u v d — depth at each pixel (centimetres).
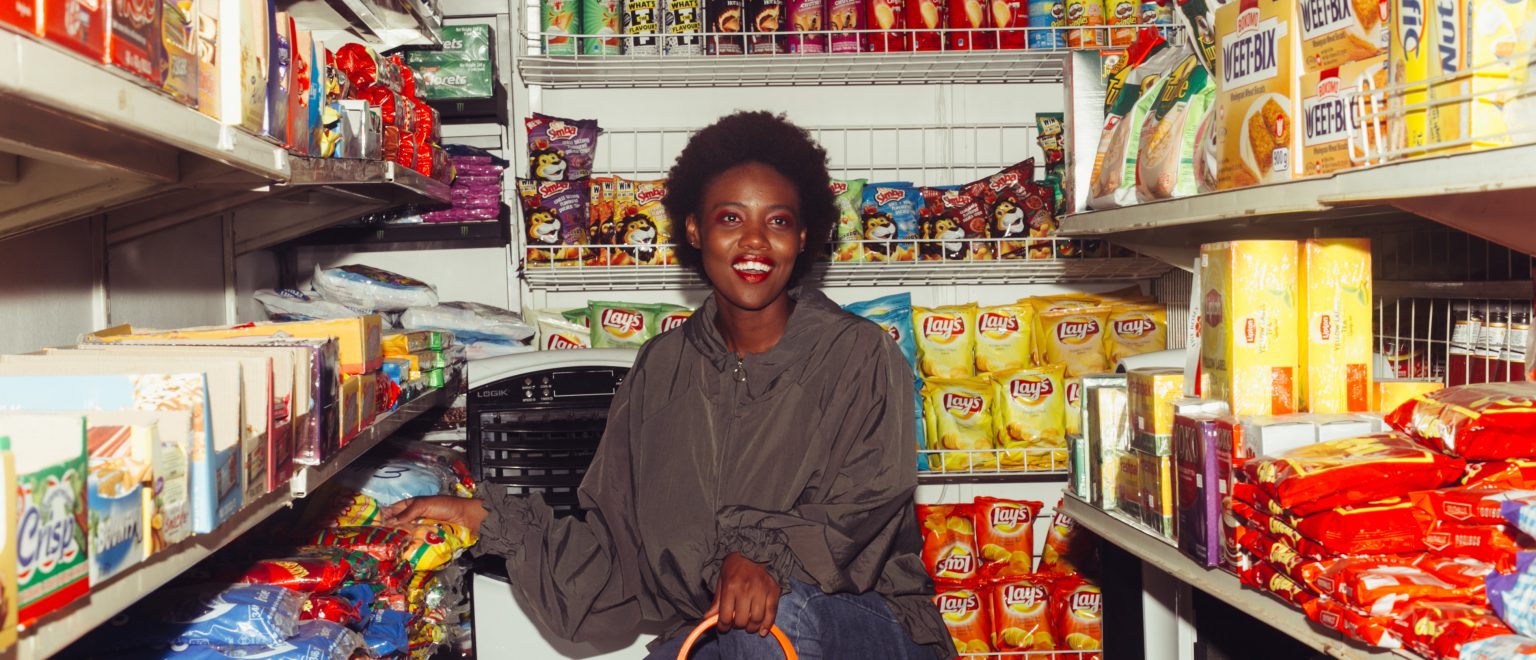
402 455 224
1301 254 145
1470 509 109
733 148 190
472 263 298
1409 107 106
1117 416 176
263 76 112
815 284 300
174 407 86
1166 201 164
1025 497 323
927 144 313
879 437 171
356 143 163
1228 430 136
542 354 244
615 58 267
